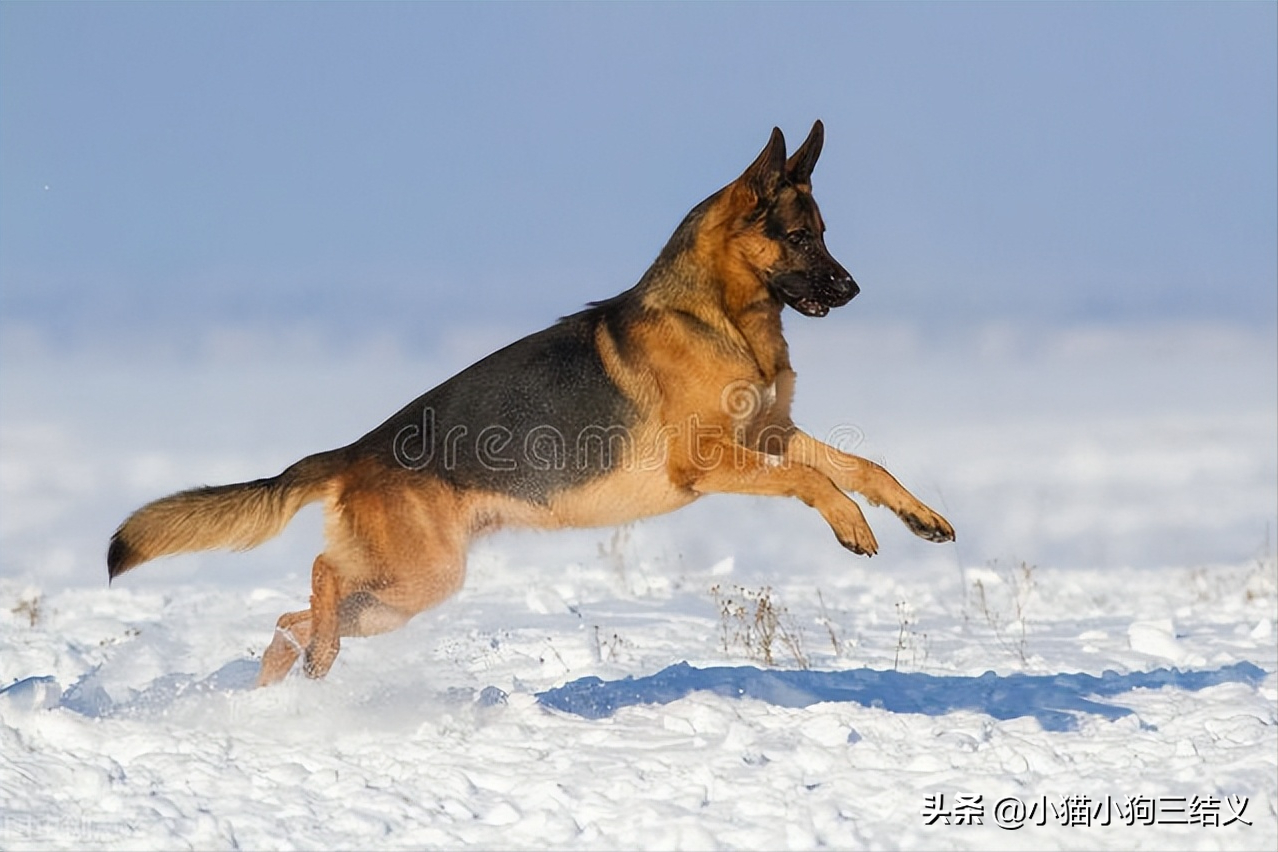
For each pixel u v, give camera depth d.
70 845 8.11
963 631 15.48
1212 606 17.03
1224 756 9.96
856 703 11.16
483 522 11.57
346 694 11.33
